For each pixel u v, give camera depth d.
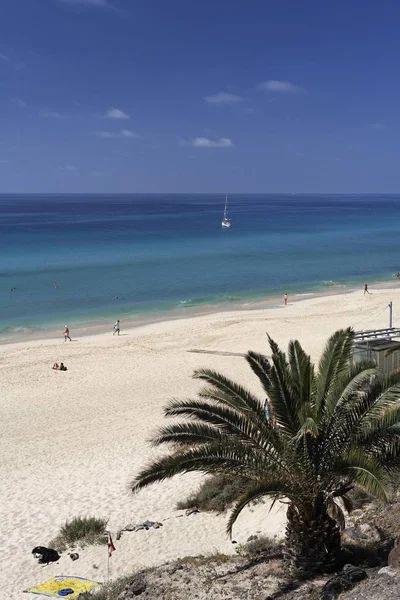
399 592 8.56
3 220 163.25
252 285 60.06
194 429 10.55
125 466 20.05
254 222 155.00
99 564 13.80
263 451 10.28
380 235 114.44
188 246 93.50
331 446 10.07
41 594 12.54
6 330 42.59
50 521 16.47
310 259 79.00
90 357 34.97
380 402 10.26
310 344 35.91
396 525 11.79
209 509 16.30
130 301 52.31
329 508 11.08
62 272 66.44
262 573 10.93
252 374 30.53
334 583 9.55
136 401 27.28
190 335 39.69
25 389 29.31
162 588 11.15
